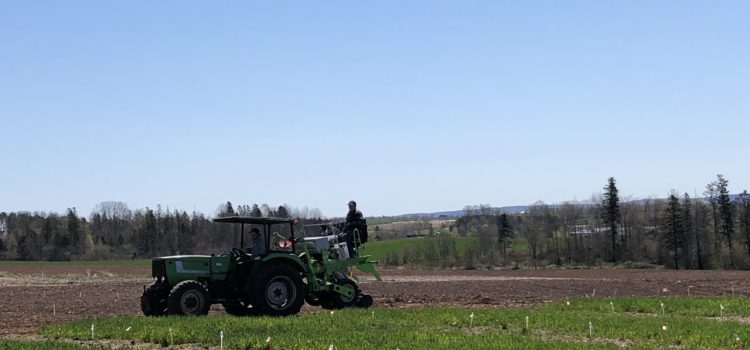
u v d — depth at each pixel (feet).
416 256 275.39
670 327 62.64
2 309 82.69
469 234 323.57
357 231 82.89
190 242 294.66
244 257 74.64
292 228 77.05
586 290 116.26
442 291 110.93
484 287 120.88
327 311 74.95
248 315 74.08
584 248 297.94
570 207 311.68
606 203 301.22
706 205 290.15
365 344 51.57
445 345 51.37
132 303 90.02
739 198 289.53
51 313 78.48
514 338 55.16
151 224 310.45
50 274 164.55
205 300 70.44
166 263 71.92
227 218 73.46
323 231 84.33
